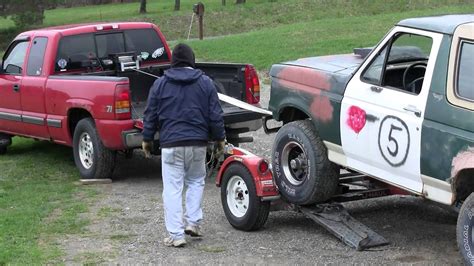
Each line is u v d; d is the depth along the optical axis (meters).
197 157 6.40
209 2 50.91
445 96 5.23
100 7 56.97
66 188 8.84
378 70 5.96
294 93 6.82
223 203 7.08
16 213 7.64
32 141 12.40
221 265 5.96
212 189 8.62
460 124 5.09
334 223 6.50
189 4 51.47
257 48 23.31
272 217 7.43
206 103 6.33
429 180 5.41
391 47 5.93
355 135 6.08
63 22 46.94
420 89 5.59
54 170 10.00
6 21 49.69
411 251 6.17
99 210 7.80
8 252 6.29
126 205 8.00
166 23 42.62
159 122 6.36
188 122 6.27
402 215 7.33
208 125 6.39
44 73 9.81
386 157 5.78
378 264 5.85
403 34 5.82
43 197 8.39
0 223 7.26
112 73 10.05
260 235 6.78
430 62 5.43
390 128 5.70
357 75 6.14
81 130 9.26
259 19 42.16
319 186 6.54
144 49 10.33
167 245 6.52
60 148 11.62
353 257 6.05
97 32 10.02
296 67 6.89
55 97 9.58
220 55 22.50
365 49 7.34
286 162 6.90
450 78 5.23
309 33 26.41
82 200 8.27
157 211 7.71
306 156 6.60
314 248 6.33
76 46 9.90
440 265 5.79
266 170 6.68
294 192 6.73
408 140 5.52
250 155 6.84
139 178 9.43
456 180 5.16
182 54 6.36
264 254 6.21
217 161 8.09
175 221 6.44
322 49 21.84
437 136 5.25
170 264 6.02
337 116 6.27
